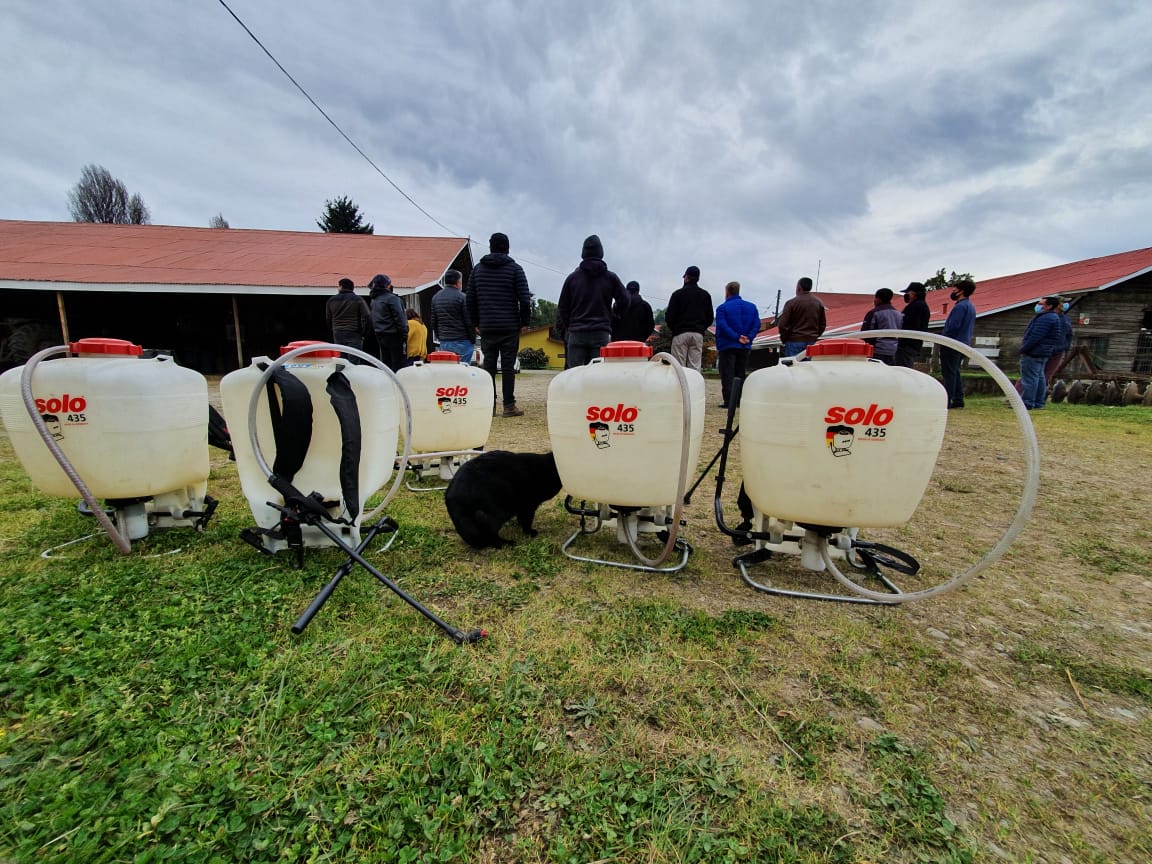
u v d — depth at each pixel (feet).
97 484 7.15
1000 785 3.82
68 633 5.41
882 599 6.38
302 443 7.00
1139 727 4.45
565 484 7.48
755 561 7.52
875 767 3.95
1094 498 11.04
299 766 3.83
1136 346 41.98
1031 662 5.36
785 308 21.85
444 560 7.71
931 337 5.90
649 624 5.91
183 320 47.80
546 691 4.72
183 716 4.30
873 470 5.83
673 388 6.61
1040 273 62.34
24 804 3.43
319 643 5.41
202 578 6.82
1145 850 3.31
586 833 3.35
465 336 19.27
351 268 44.57
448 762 3.90
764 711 4.54
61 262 42.91
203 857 3.12
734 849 3.24
